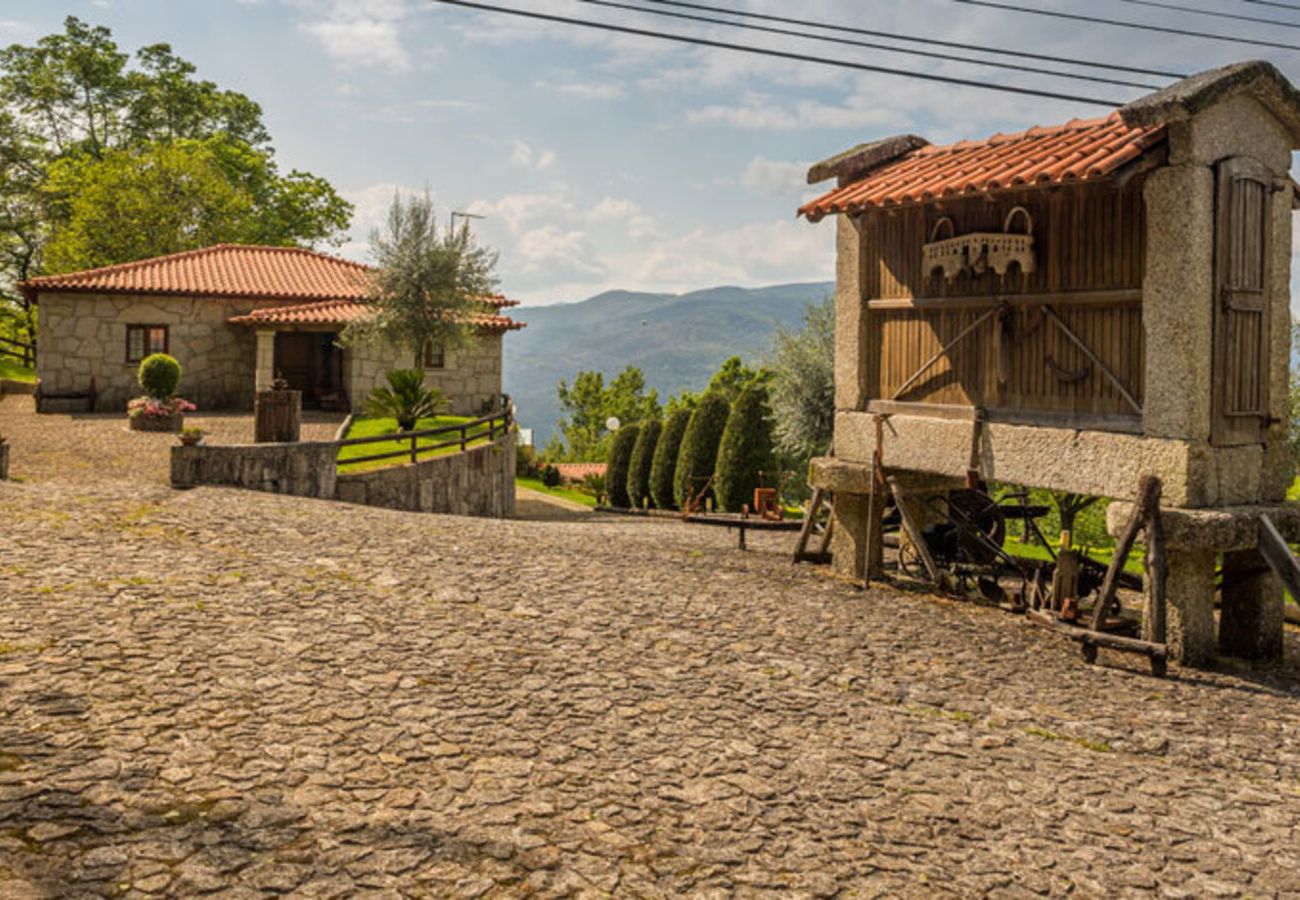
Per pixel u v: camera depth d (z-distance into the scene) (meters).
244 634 8.02
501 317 30.02
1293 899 5.15
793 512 29.75
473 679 7.54
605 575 11.53
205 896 4.34
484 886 4.65
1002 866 5.27
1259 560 10.31
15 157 42.81
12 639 7.29
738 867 5.03
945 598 11.83
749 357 33.34
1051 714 7.95
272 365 27.97
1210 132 9.45
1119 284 10.07
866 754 6.72
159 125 46.31
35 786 5.13
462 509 21.50
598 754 6.32
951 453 11.59
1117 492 9.97
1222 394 9.67
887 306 12.36
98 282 27.47
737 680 8.12
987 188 10.18
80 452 18.47
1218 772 6.98
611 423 32.47
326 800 5.34
